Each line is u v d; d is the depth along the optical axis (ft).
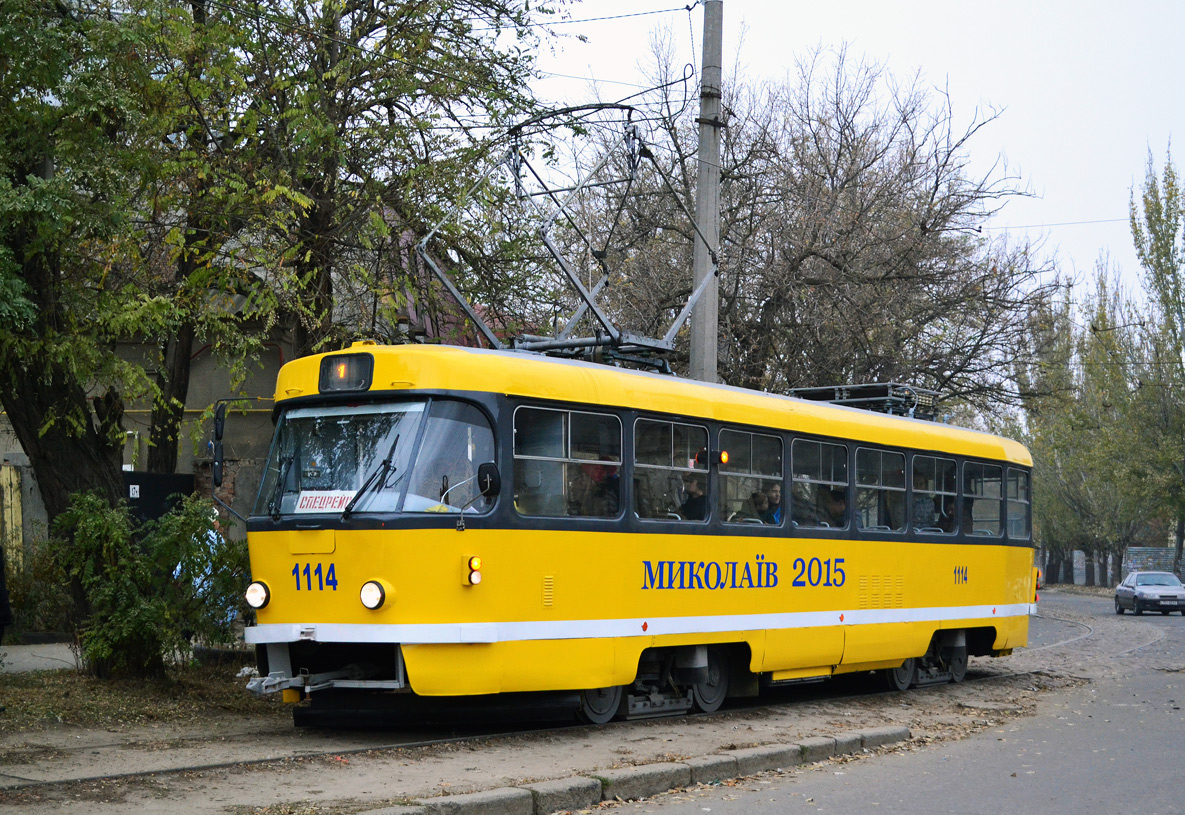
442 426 33.42
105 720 33.68
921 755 34.91
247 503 69.21
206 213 48.49
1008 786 30.30
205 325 47.73
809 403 46.91
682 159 78.43
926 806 27.71
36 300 37.45
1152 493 184.75
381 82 53.16
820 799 28.25
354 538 32.65
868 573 48.26
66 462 39.45
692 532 39.83
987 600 56.54
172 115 46.24
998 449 58.44
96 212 38.22
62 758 27.99
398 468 33.01
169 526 37.76
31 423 38.78
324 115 51.03
